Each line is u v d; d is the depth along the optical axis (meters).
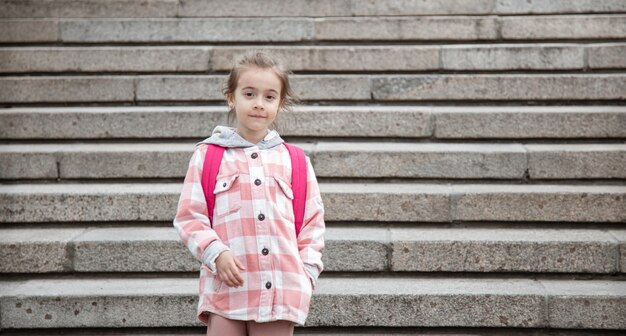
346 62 5.68
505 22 5.91
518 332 3.82
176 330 3.85
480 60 5.62
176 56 5.75
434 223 4.39
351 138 5.07
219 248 2.63
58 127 5.09
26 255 4.07
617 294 3.74
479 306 3.76
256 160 2.79
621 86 5.23
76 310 3.78
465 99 5.36
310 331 3.84
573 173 4.62
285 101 2.98
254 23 6.04
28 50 5.74
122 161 4.73
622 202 4.29
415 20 5.98
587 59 5.53
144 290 3.85
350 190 4.45
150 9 6.28
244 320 2.70
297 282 2.73
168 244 4.06
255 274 2.70
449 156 4.67
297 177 2.84
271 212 2.74
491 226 4.37
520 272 4.05
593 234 4.18
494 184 4.65
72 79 5.46
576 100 5.27
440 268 4.05
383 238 4.12
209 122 5.06
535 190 4.40
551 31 5.88
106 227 4.41
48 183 4.74
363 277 4.09
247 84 2.76
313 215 2.85
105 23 6.04
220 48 5.74
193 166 2.79
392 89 5.40
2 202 4.38
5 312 3.78
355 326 3.81
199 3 6.27
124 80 5.47
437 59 5.64
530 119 4.95
